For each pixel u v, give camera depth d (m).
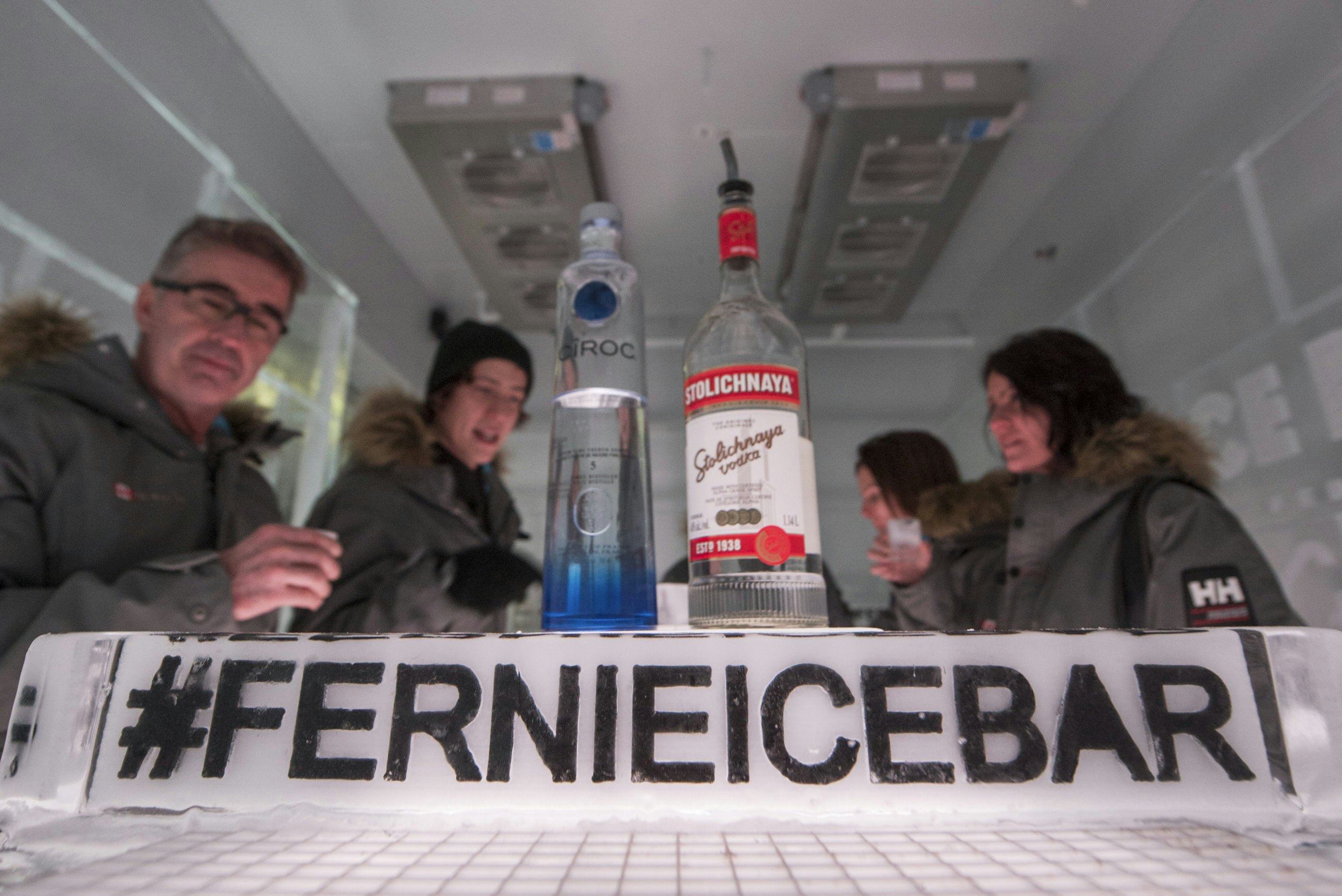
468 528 1.39
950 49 2.67
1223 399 2.41
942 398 4.62
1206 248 2.50
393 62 2.71
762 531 0.44
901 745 0.31
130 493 1.01
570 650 0.32
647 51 2.67
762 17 2.54
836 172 3.12
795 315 4.28
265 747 0.31
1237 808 0.30
